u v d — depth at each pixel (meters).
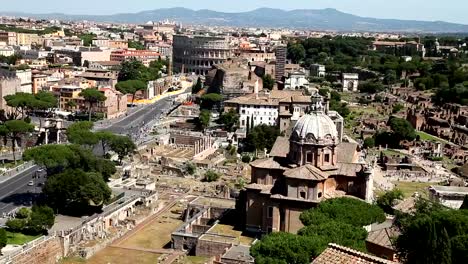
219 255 171.50
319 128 187.62
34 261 166.25
